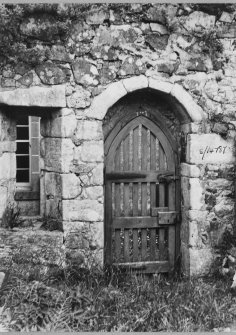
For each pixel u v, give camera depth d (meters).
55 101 6.36
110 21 6.46
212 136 6.88
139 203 7.26
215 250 6.98
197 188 6.88
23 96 6.26
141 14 6.54
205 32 6.73
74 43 6.39
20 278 5.61
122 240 7.15
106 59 6.48
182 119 7.02
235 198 6.93
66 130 6.42
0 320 5.00
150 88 6.64
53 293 5.33
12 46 6.20
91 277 6.21
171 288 6.33
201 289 6.18
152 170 7.10
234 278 6.27
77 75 6.42
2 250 6.09
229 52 6.88
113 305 5.46
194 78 6.77
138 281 6.39
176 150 7.18
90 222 6.57
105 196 6.95
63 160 6.43
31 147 7.22
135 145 7.03
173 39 6.67
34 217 6.96
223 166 6.95
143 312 5.31
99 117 6.50
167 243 7.23
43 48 6.32
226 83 6.89
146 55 6.59
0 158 6.43
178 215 7.18
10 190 6.65
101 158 6.56
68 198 6.47
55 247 6.30
